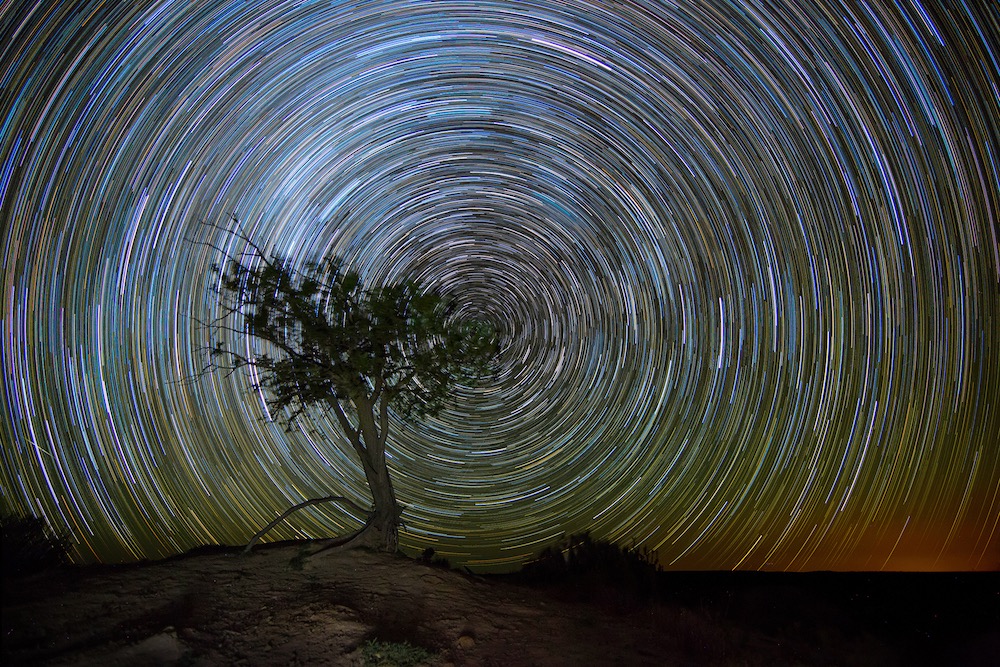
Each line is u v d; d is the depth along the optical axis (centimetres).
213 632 282
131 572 349
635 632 334
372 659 263
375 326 412
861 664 347
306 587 341
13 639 249
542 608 352
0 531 369
